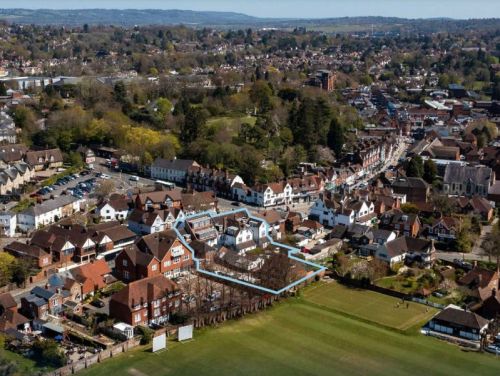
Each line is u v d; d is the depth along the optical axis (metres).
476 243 185.12
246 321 135.00
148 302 130.25
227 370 114.88
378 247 169.50
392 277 159.50
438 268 164.00
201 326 131.88
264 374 113.94
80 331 126.75
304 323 134.38
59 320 130.88
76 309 134.38
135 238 175.00
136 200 198.75
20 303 136.12
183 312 134.62
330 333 130.25
